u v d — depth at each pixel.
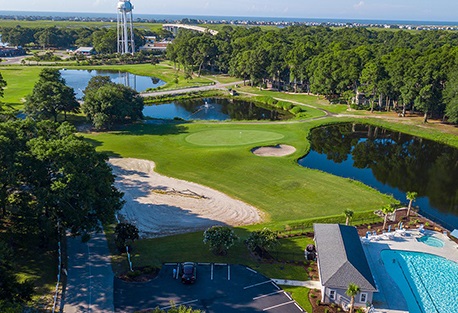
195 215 62.78
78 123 113.88
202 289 44.03
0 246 38.28
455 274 49.31
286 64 170.25
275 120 127.94
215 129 110.31
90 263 47.34
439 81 119.44
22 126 53.31
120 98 110.69
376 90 133.25
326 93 149.88
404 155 99.81
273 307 41.81
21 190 52.41
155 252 50.94
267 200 68.50
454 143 106.00
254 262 49.78
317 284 46.12
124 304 40.91
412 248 54.53
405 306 43.06
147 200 67.19
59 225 50.69
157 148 92.69
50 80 116.19
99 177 50.91
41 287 42.41
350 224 60.53
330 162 92.19
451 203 72.50
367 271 44.16
